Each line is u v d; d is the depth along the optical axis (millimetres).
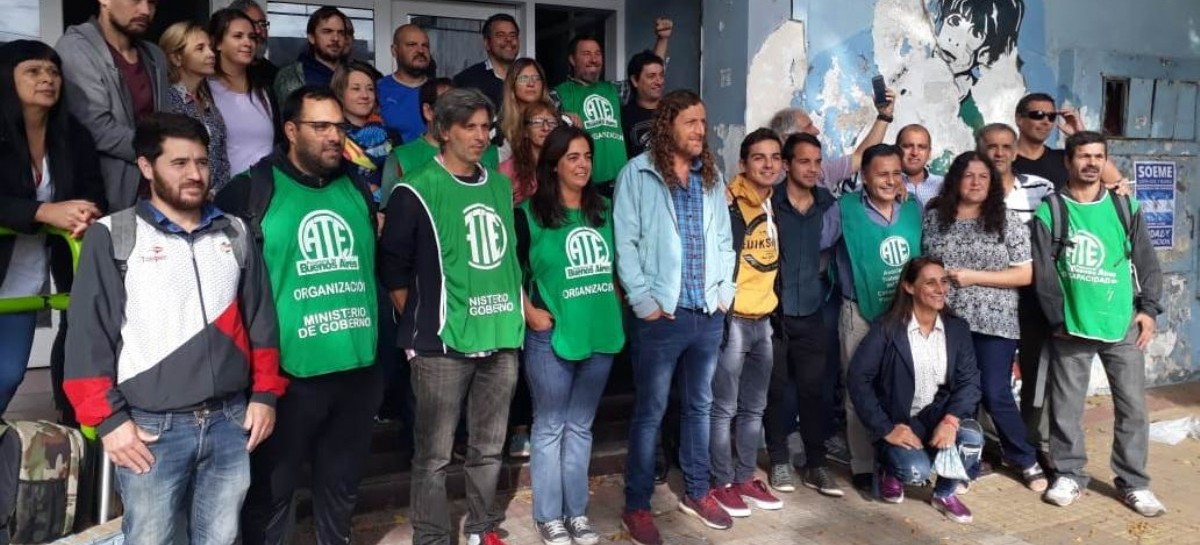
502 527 4055
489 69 5059
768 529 4145
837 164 5367
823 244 4605
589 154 3688
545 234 3680
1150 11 6566
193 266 2654
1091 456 5223
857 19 5520
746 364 4344
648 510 3977
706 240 3896
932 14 5750
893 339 4340
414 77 4883
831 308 4766
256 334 2834
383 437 4406
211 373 2662
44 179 3168
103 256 2572
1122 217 4332
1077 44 6297
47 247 3395
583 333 3680
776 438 4586
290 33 5836
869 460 4617
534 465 3816
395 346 4285
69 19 5238
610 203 3922
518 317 3492
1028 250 4484
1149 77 6500
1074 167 4375
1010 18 6012
